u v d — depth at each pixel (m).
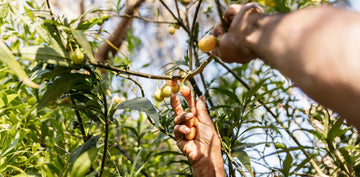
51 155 0.83
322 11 0.45
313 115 1.05
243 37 0.54
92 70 0.71
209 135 0.79
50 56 0.60
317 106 1.08
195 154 0.78
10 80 0.91
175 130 0.78
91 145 0.70
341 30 0.43
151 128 1.27
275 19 0.51
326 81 0.42
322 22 0.44
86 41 0.60
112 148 1.08
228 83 1.45
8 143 0.70
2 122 0.79
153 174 1.15
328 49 0.42
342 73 0.41
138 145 1.13
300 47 0.45
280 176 0.85
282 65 0.47
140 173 0.99
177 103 0.80
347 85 0.41
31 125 0.84
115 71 0.70
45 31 0.60
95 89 0.68
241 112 0.81
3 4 0.67
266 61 0.53
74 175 0.49
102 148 0.97
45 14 0.64
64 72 0.65
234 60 0.60
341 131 0.78
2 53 0.52
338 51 0.42
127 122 1.26
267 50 0.49
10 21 0.83
